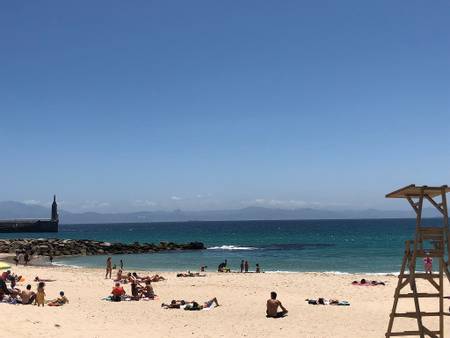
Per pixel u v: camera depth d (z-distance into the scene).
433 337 13.31
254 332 18.52
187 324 19.98
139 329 18.33
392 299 26.84
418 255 13.06
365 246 94.88
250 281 36.38
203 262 65.00
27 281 36.81
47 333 15.50
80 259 73.38
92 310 22.72
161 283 35.44
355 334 18.08
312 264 59.03
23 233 190.38
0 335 14.48
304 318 21.17
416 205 13.41
